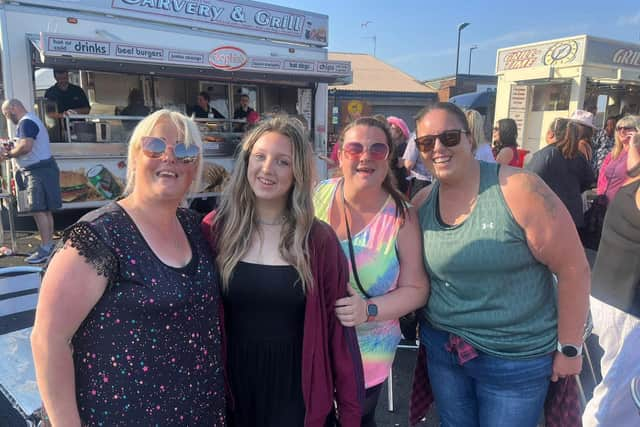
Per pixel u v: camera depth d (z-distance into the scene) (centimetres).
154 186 131
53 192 497
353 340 161
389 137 179
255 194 157
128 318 122
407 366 316
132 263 123
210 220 163
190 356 132
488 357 167
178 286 129
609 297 236
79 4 612
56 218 686
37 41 567
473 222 158
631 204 226
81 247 118
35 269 261
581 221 397
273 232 157
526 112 1089
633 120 382
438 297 175
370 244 176
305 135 159
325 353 156
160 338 125
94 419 123
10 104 495
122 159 632
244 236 154
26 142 470
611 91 1161
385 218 177
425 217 176
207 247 152
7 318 280
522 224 152
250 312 153
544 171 389
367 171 173
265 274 151
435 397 189
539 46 1039
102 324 121
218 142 724
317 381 154
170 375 127
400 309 170
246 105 897
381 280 176
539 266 161
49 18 595
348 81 802
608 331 180
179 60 612
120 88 784
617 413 163
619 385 163
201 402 136
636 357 161
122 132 694
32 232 624
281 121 158
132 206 135
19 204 493
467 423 183
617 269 232
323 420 158
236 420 160
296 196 154
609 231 238
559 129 389
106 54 554
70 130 649
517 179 155
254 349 154
